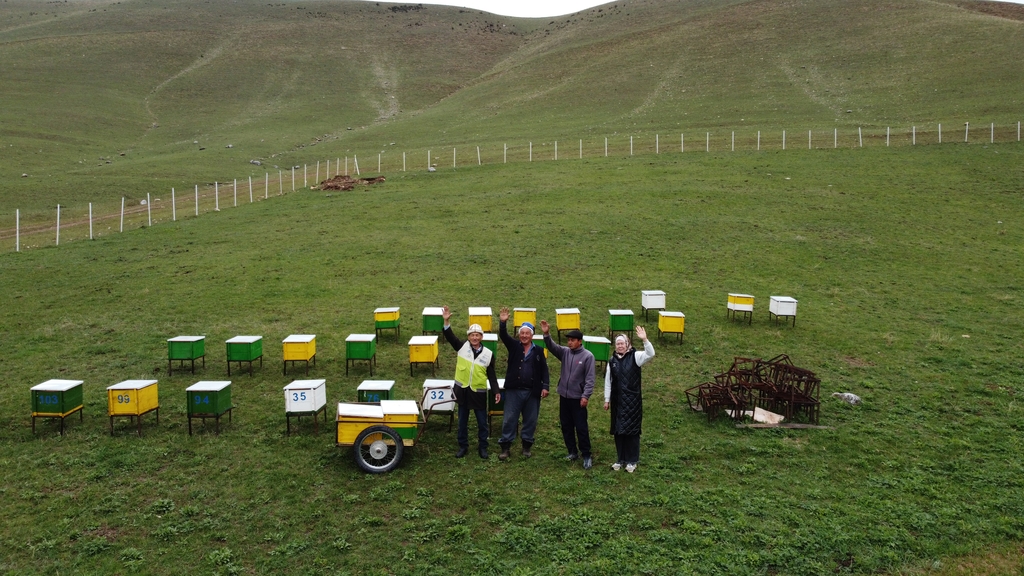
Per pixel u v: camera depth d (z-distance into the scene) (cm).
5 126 8425
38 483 1141
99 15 16875
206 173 6619
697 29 12425
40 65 12438
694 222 3478
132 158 7800
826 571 910
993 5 12106
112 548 958
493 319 2206
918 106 6956
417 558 933
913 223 3466
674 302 2378
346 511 1052
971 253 3014
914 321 2202
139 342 1983
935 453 1280
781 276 2722
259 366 1789
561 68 12119
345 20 18400
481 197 4203
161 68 13600
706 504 1069
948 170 4450
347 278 2673
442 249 3078
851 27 10888
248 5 19250
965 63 8188
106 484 1141
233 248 3191
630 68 11000
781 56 10206
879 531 995
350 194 4541
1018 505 1077
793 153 5156
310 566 916
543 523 1012
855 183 4241
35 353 1886
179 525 1015
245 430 1364
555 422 1420
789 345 1975
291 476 1165
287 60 14750
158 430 1363
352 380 1689
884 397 1585
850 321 2202
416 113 11069
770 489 1128
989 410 1507
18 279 2702
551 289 2509
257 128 10112
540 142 6819
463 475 1170
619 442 1189
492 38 17750
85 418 1427
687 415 1462
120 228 3928
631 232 3319
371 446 1176
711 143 5925
